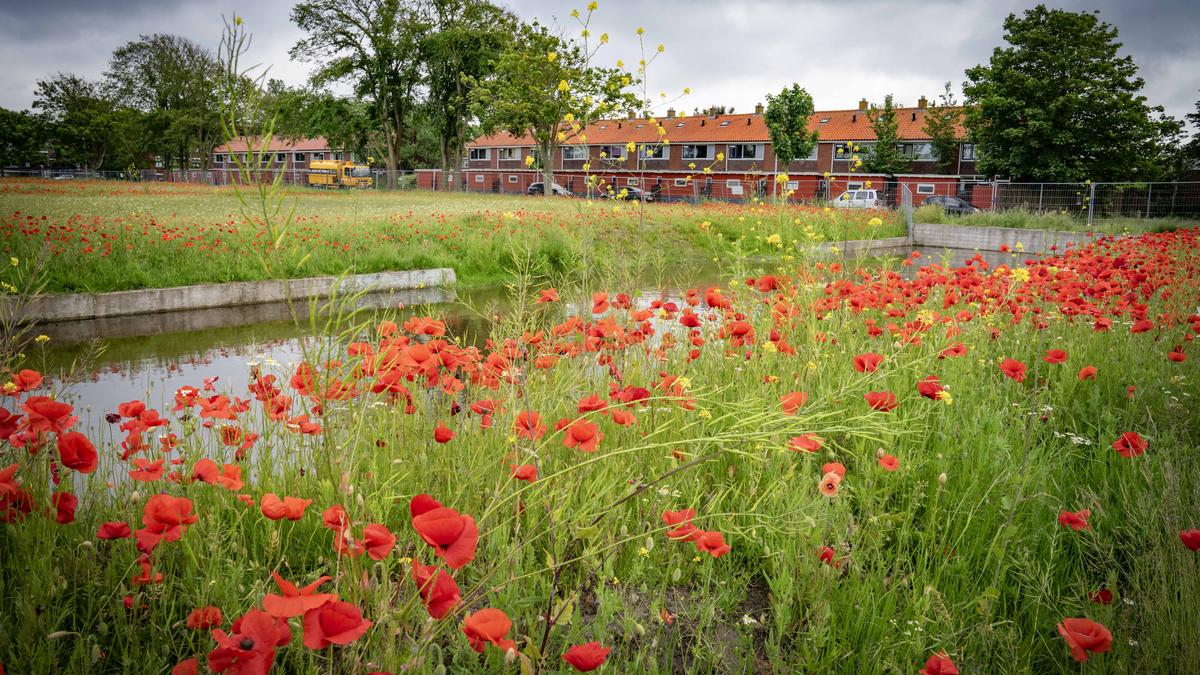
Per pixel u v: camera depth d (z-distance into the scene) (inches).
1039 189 1185.4
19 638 68.1
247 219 55.1
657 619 83.7
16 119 3137.3
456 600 53.0
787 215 295.1
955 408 140.9
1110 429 134.4
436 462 109.7
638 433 112.7
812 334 155.6
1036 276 233.6
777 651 75.6
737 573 99.3
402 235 617.0
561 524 86.6
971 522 104.0
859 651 79.5
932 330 184.7
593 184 286.2
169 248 490.6
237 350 316.2
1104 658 75.0
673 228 740.7
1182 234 470.3
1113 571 91.1
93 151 3068.4
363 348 96.3
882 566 89.3
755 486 103.0
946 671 63.6
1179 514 93.4
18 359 261.3
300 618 66.0
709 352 170.6
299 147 3174.2
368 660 61.6
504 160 2620.6
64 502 77.2
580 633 79.6
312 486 105.0
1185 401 146.1
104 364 289.6
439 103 2122.3
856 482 115.0
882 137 1871.3
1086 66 1422.2
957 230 973.8
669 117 2327.8
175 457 138.5
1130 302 213.8
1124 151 1438.2
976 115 1541.6
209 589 79.7
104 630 76.9
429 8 2074.3
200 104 2549.2
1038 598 84.0
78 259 433.4
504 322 150.0
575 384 132.0
